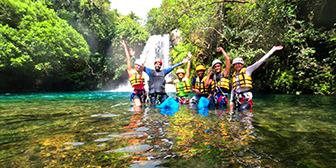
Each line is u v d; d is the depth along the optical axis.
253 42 9.65
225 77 4.43
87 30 21.14
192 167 1.09
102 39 23.53
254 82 10.93
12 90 16.75
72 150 1.39
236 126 2.13
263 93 9.32
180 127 2.09
